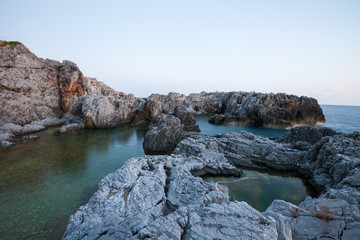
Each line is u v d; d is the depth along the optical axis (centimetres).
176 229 946
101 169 2527
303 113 6275
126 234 980
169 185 1681
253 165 2614
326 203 1239
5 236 1342
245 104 7438
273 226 995
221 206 1134
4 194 1895
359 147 2073
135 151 3325
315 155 2380
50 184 2103
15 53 5597
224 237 895
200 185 1620
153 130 3738
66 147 3500
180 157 2600
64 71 6288
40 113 5316
